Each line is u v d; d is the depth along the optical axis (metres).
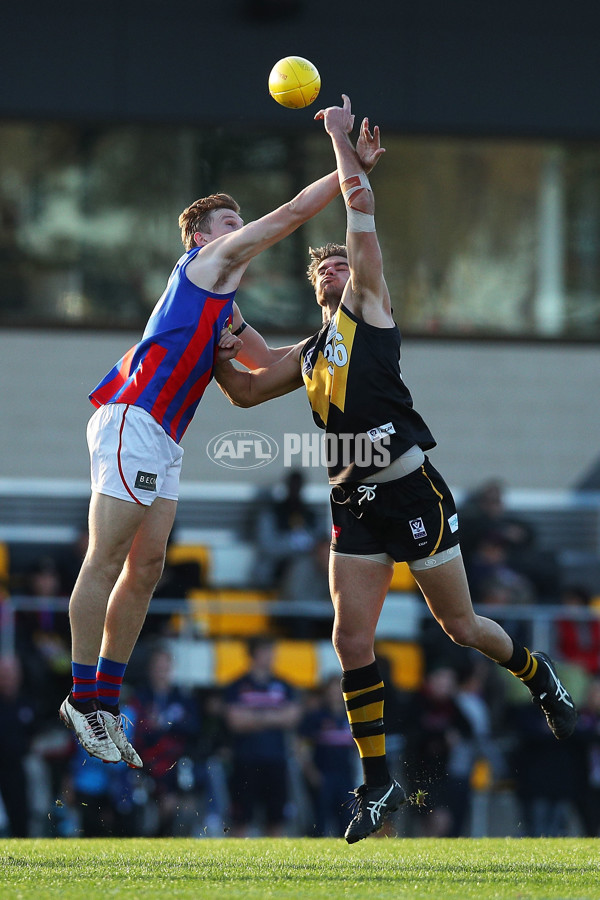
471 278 44.62
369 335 15.30
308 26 43.50
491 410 44.34
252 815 29.05
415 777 29.75
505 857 17.11
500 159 44.66
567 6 44.66
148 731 28.86
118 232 43.38
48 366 42.78
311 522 37.81
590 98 44.81
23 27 42.62
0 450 42.25
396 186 44.28
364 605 15.52
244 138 43.53
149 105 43.12
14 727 28.44
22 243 42.88
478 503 37.75
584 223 44.97
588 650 32.56
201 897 12.42
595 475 44.44
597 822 29.95
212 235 16.70
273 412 42.41
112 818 28.66
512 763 30.30
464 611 15.80
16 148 42.75
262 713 29.45
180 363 15.68
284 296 43.47
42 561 32.59
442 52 44.16
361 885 13.62
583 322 45.06
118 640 16.50
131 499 15.50
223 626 33.53
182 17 43.16
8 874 14.30
